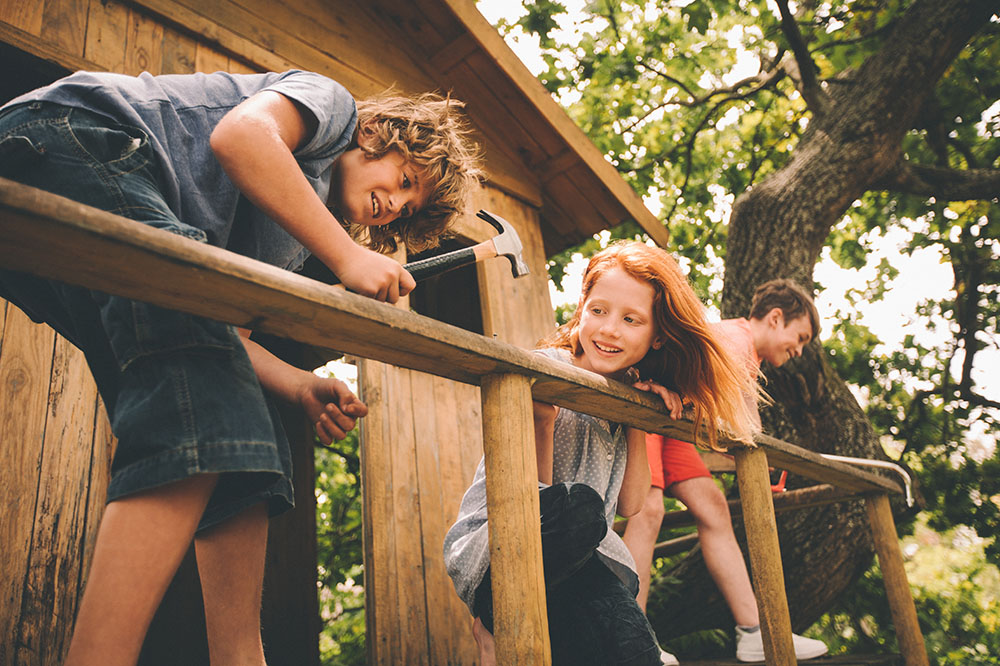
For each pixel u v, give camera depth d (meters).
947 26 5.57
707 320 1.92
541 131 4.19
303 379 1.50
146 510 0.97
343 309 1.02
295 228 1.22
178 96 1.32
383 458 3.12
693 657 4.83
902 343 7.92
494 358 1.25
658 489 2.96
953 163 8.14
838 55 6.13
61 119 1.12
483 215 1.68
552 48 7.26
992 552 7.04
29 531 2.24
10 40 2.54
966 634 7.89
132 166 1.13
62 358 2.46
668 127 8.43
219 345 1.07
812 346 4.86
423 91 3.95
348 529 8.12
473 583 1.61
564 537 1.53
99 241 0.78
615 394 1.57
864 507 4.62
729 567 3.14
